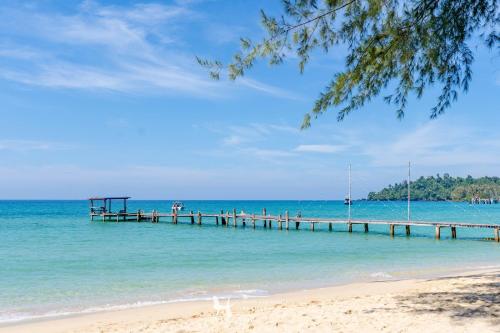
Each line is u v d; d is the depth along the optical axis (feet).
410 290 39.29
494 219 242.78
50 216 270.05
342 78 26.81
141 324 31.37
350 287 47.70
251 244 107.65
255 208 495.41
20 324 33.76
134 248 98.43
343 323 27.61
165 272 63.00
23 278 58.39
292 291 46.75
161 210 417.90
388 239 122.01
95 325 32.35
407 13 26.68
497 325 25.35
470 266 66.95
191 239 122.31
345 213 343.67
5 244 107.55
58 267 69.10
